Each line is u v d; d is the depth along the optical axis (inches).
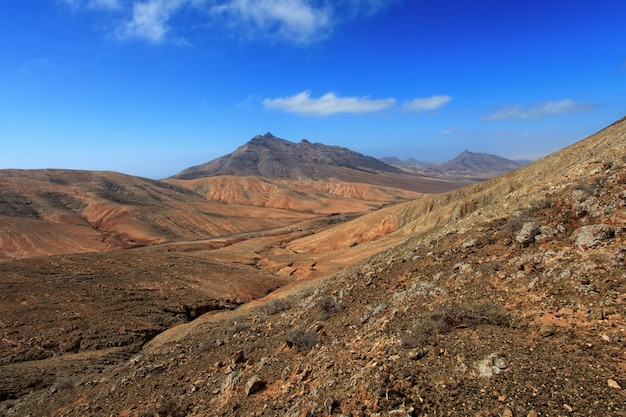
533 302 351.3
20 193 5816.9
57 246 4190.5
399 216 3144.7
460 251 530.9
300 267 2348.7
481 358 283.4
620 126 1339.8
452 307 386.9
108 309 1316.4
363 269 693.3
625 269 337.4
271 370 424.5
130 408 455.8
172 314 1400.1
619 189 448.1
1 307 1192.2
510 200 645.3
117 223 5408.5
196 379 488.7
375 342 372.8
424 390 265.9
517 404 227.9
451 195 2901.1
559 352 268.5
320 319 541.0
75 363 888.3
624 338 262.5
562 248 414.9
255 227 6190.9
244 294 1758.1
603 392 219.6
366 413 260.5
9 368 823.1
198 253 2849.4
